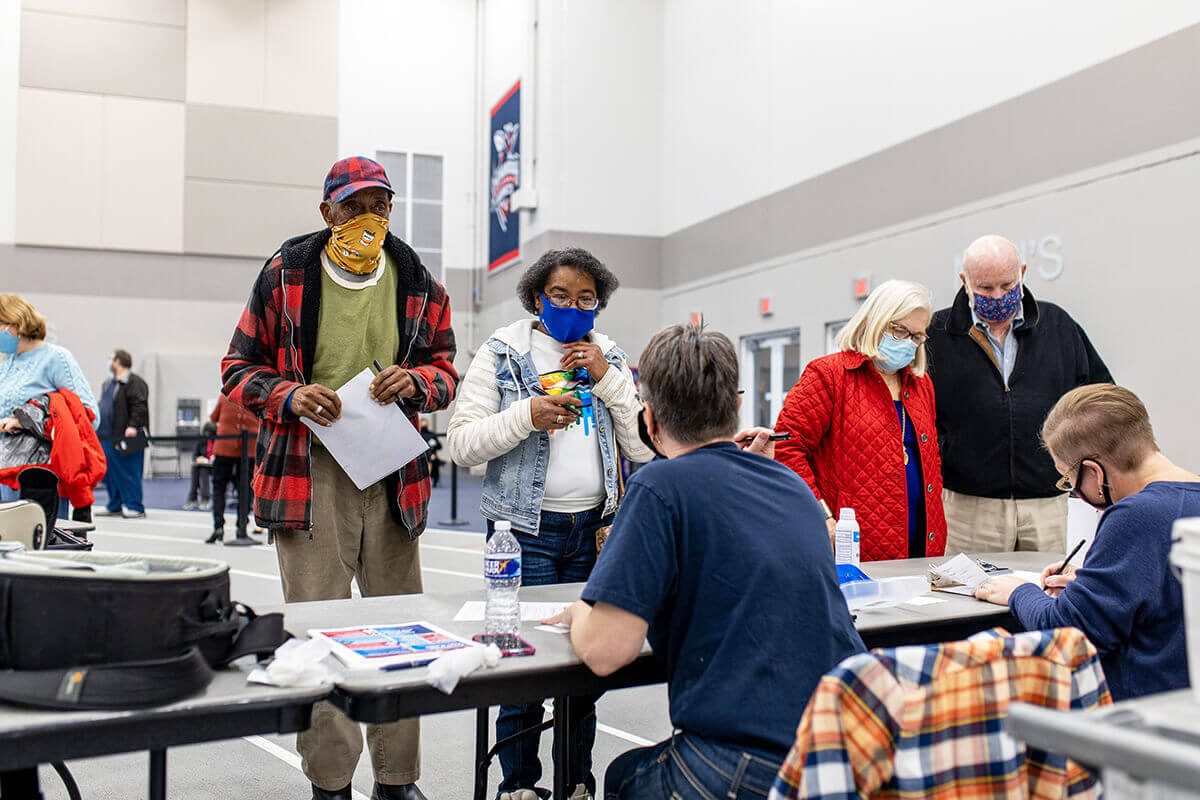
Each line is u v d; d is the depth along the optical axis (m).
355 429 2.06
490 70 12.37
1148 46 4.68
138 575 1.22
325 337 2.16
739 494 1.43
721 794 1.30
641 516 1.39
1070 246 5.12
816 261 7.23
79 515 4.95
